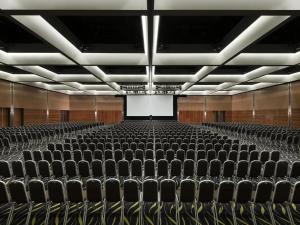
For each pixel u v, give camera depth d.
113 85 24.27
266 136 14.01
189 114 34.22
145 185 4.57
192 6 5.98
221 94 33.41
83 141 10.85
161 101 32.88
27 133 12.98
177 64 12.13
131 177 7.09
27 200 4.53
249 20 7.72
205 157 8.09
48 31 8.46
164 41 11.41
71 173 6.52
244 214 4.94
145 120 32.47
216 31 10.31
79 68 17.83
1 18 8.83
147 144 9.53
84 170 6.46
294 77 18.33
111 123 34.09
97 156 8.09
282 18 6.83
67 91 32.19
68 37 9.53
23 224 4.58
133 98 33.00
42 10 6.05
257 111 26.95
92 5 5.98
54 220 4.73
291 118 20.47
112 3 5.96
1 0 5.77
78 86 25.89
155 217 4.85
